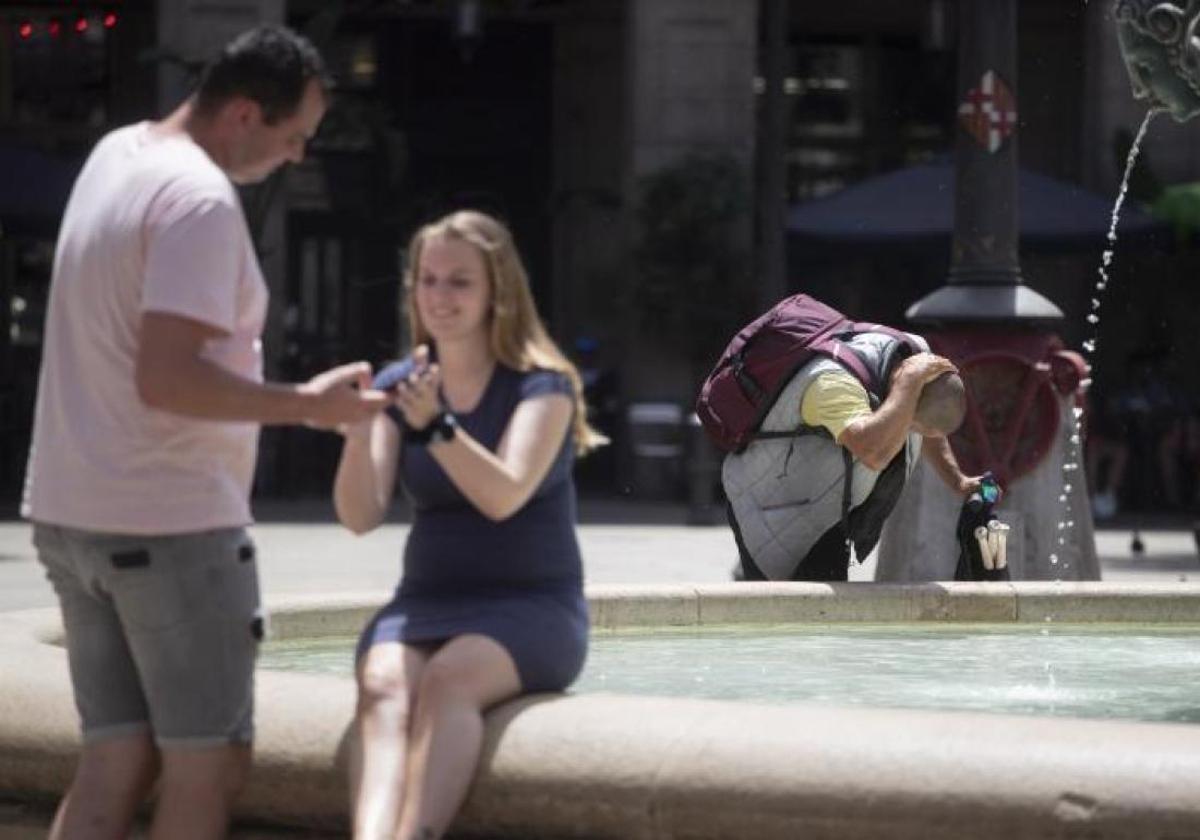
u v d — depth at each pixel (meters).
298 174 74.44
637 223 66.19
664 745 10.65
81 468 11.05
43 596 33.25
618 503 63.69
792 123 77.38
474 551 11.87
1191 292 67.44
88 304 11.01
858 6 76.88
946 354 26.69
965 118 27.89
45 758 12.17
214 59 11.31
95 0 73.06
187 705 11.09
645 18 66.31
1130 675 17.11
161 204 10.81
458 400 12.05
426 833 10.75
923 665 17.58
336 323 75.31
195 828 11.21
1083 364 26.86
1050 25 75.88
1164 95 20.50
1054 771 9.98
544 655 11.54
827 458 21.02
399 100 76.19
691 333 65.50
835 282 74.19
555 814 10.79
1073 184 73.75
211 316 10.77
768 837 10.38
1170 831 9.73
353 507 12.34
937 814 10.08
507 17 75.81
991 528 22.38
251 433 11.31
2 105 73.19
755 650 18.48
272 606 18.73
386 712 11.14
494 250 11.97
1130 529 55.09
